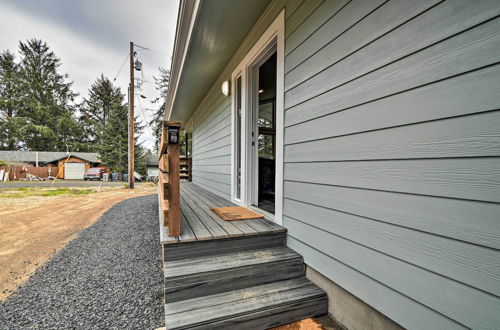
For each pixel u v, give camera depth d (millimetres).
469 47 858
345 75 1417
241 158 3131
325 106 1587
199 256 1745
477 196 841
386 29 1165
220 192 4180
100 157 20359
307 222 1769
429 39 981
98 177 18484
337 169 1486
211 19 2471
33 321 1626
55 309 1767
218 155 4332
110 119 20312
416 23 1031
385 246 1177
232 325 1328
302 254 1818
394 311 1133
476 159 842
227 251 1828
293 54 1945
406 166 1077
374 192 1234
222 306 1401
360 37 1314
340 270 1454
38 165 21375
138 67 11281
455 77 898
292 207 1959
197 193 4625
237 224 2148
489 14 808
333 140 1519
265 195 4055
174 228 1769
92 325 1585
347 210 1408
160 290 2047
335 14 1501
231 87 3541
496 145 791
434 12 964
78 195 8656
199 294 1493
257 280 1647
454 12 901
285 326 1450
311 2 1729
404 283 1089
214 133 4613
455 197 903
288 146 2021
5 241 3371
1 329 1543
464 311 878
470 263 861
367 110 1271
